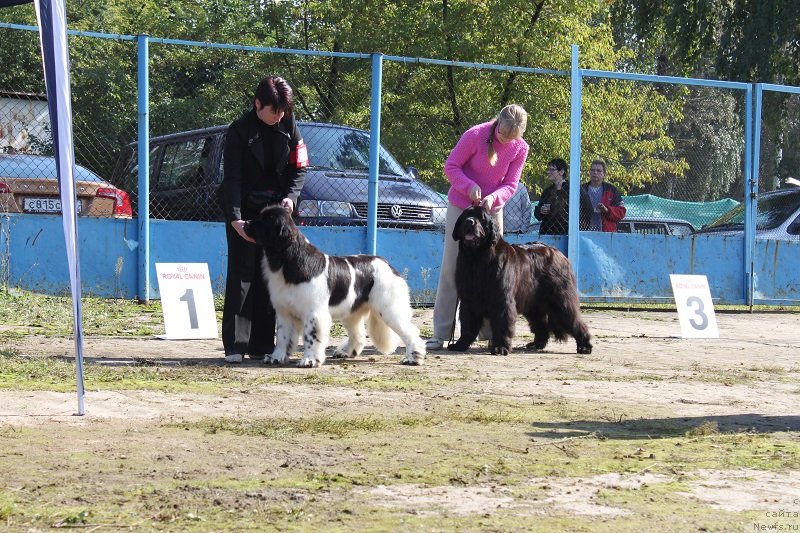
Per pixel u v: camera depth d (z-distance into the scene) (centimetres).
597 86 2286
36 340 1092
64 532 420
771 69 2983
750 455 602
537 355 1126
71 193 657
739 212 1888
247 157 967
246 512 453
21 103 1689
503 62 2420
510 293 1105
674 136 3816
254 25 3519
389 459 567
